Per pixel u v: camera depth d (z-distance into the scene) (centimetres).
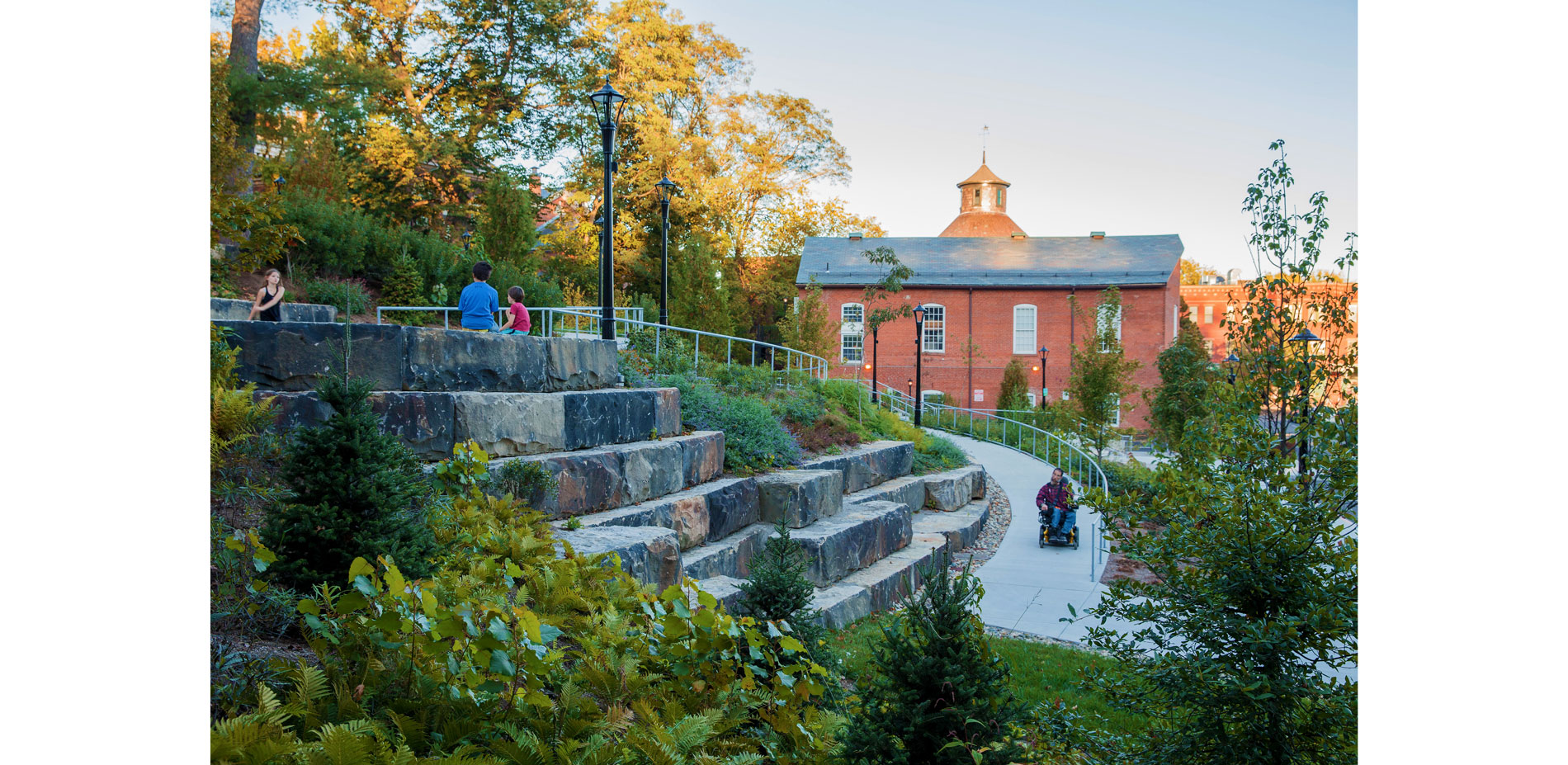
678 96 3631
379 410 648
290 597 351
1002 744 356
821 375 2503
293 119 1919
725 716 365
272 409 607
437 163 2584
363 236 1666
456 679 300
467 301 1021
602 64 3231
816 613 488
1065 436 2277
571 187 3297
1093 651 840
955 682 367
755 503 1023
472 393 717
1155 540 447
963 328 4075
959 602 393
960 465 1742
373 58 2645
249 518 454
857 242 4425
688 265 3011
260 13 1908
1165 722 444
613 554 491
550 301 1958
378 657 301
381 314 1591
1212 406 455
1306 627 396
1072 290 4012
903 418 2208
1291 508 409
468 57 2836
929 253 4309
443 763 246
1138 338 3978
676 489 918
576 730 304
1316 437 418
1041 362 4034
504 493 667
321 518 367
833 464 1268
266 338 644
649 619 414
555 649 362
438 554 429
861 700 405
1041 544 1344
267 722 252
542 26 2844
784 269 4438
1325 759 389
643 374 1273
